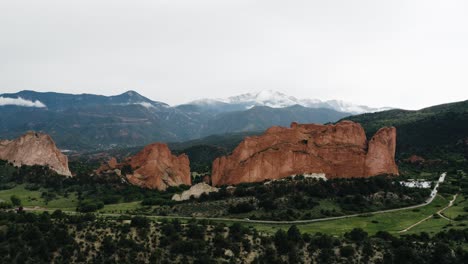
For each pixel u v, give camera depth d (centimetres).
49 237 14100
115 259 13838
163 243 14550
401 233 17912
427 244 15688
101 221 15650
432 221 19938
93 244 14238
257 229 17825
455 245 16000
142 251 14200
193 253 14275
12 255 13438
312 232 17912
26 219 15188
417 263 14800
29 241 13925
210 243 14788
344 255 15025
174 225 15662
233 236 15262
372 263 14788
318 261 14750
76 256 13775
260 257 14600
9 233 14162
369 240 16000
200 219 19588
